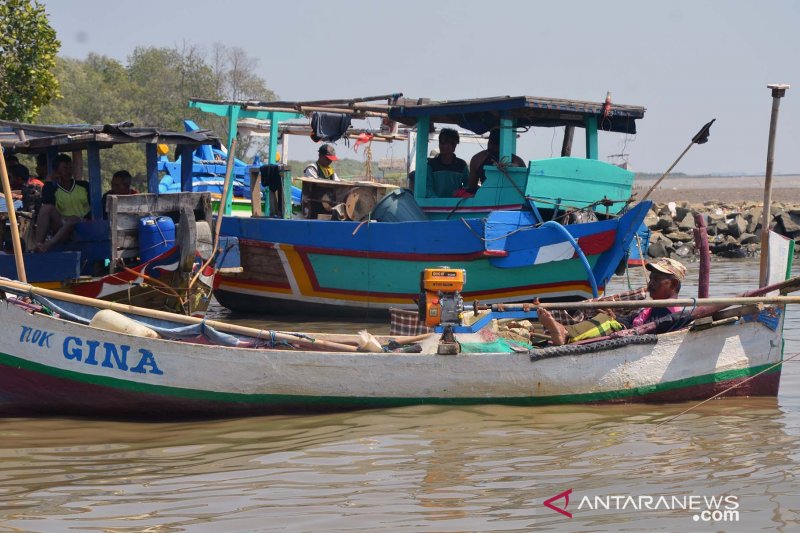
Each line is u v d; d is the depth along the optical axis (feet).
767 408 94.94
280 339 94.84
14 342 89.71
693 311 98.99
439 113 155.02
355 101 169.37
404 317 104.27
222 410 91.09
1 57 228.02
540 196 144.05
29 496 69.21
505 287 146.10
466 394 93.30
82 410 91.71
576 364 94.22
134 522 63.82
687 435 84.69
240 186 227.81
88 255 131.44
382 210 155.94
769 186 100.32
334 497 68.54
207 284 130.82
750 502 67.10
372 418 89.92
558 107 145.79
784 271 100.58
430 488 70.38
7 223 138.82
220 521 63.87
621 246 139.33
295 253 157.58
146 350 89.51
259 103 179.22
